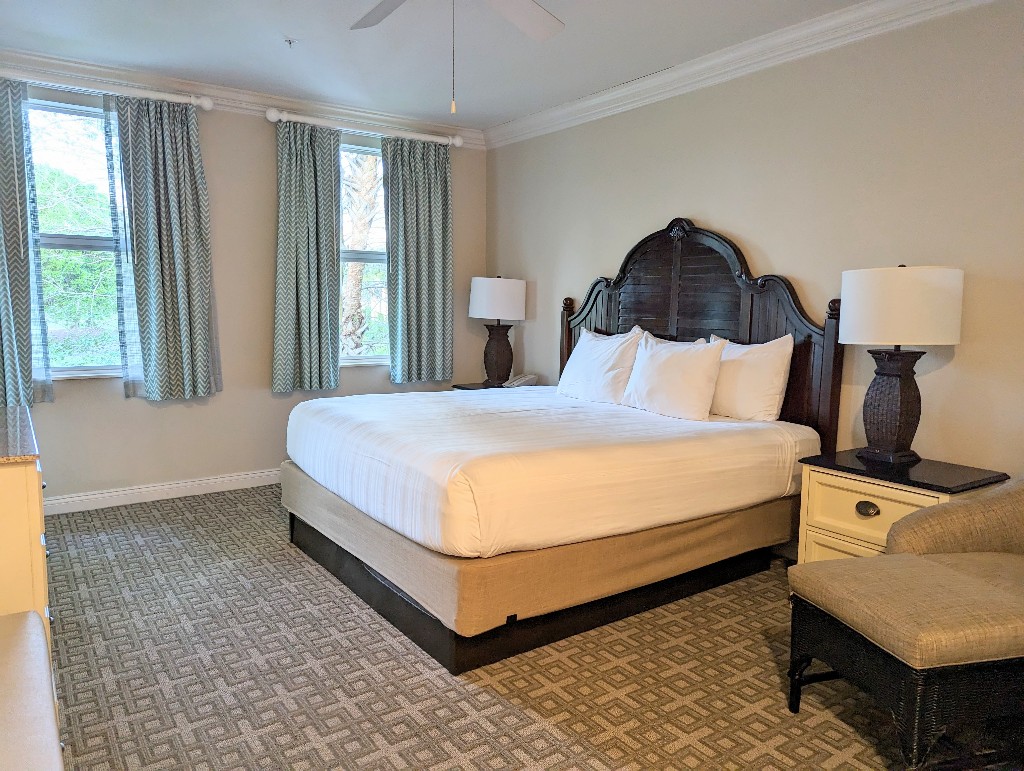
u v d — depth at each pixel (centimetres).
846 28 316
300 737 198
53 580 310
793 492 317
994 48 273
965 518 217
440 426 302
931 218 296
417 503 239
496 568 228
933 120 293
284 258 459
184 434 446
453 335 554
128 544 357
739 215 374
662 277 414
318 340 479
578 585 250
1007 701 173
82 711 210
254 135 454
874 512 266
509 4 227
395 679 230
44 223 398
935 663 163
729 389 347
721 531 296
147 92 402
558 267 500
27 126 381
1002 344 276
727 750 194
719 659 246
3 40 354
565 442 273
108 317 423
